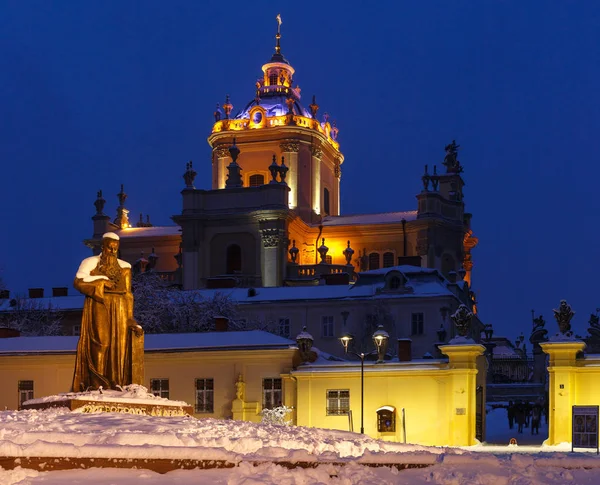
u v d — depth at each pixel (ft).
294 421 196.34
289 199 433.07
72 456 74.38
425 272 326.03
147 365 205.98
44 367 207.62
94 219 447.42
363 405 191.31
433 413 188.65
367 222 423.23
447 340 306.76
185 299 315.78
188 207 411.13
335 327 319.06
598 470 86.63
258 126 441.68
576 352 177.99
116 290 122.52
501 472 83.41
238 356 202.08
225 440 85.87
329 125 473.67
